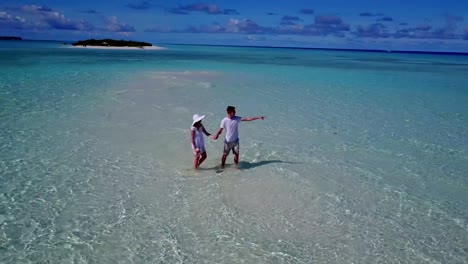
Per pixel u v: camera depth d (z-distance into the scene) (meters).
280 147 11.81
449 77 39.28
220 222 7.14
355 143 12.59
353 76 36.44
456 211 7.95
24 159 9.82
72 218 7.05
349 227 7.14
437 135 14.02
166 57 60.31
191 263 5.89
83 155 10.33
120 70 32.38
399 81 32.97
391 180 9.51
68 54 56.56
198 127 9.25
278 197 8.29
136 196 8.05
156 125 13.72
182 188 8.54
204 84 25.05
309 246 6.47
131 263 5.83
